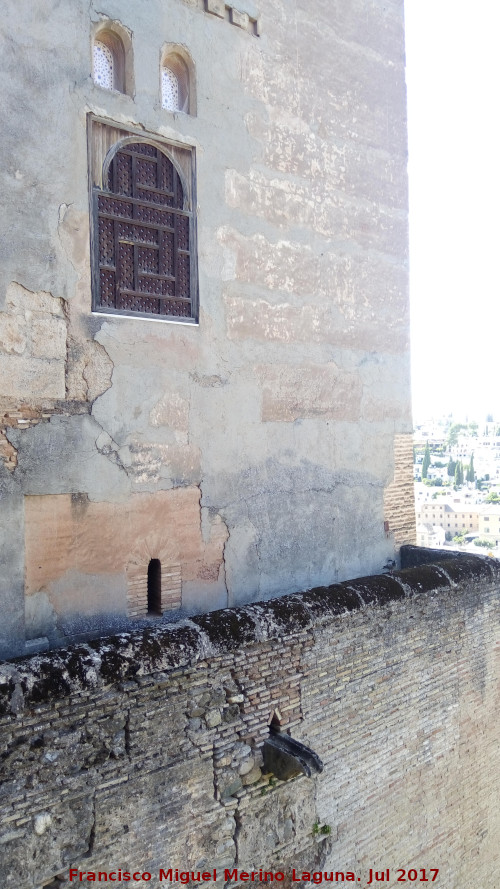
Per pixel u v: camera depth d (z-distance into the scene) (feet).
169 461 18.90
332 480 24.12
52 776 13.78
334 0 24.13
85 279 17.03
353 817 20.33
